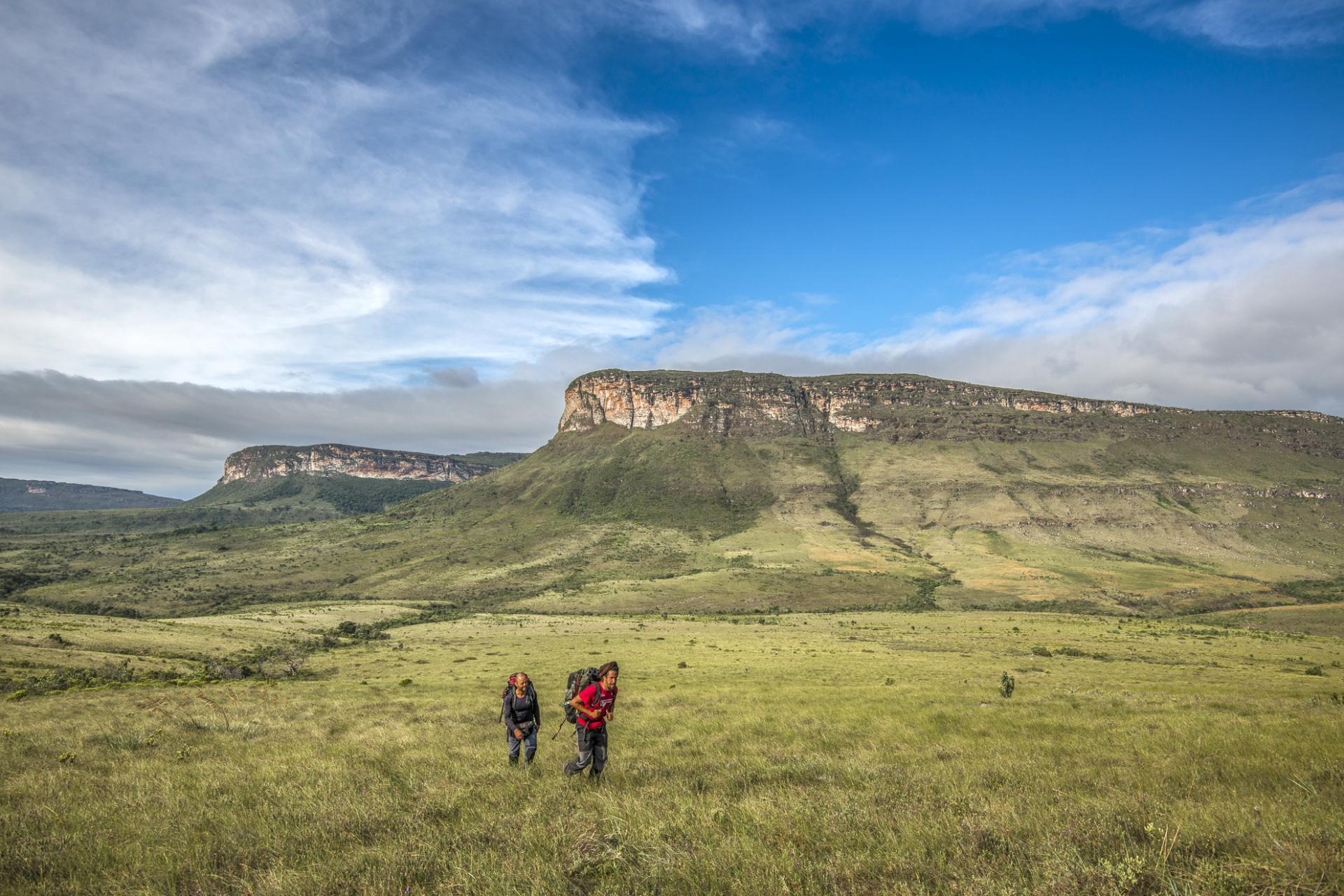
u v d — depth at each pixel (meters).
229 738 18.48
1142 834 7.70
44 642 64.38
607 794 10.45
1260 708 24.23
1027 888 6.12
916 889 6.27
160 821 9.48
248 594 188.38
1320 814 8.38
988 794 10.07
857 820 8.61
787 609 155.50
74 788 11.98
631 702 28.19
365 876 7.02
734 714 23.27
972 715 21.78
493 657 69.75
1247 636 100.56
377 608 155.38
